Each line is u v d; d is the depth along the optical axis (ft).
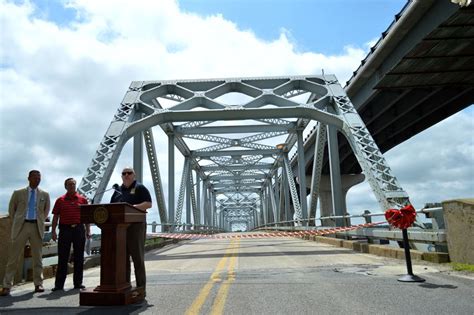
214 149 154.40
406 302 17.63
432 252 30.83
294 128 117.70
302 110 68.13
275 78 76.38
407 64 76.48
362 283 22.68
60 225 24.93
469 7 57.31
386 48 76.33
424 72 80.33
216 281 25.11
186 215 145.07
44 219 24.23
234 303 18.39
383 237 40.19
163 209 87.71
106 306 18.17
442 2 61.26
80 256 25.16
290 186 141.79
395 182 55.11
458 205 27.25
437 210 31.53
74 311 17.43
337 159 73.82
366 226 45.44
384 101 96.73
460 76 82.58
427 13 65.31
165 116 67.77
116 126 63.62
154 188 87.20
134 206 19.38
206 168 191.42
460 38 67.21
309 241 74.38
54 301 20.24
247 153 154.40
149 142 85.87
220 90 74.38
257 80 76.23
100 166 58.34
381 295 19.25
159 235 59.88
